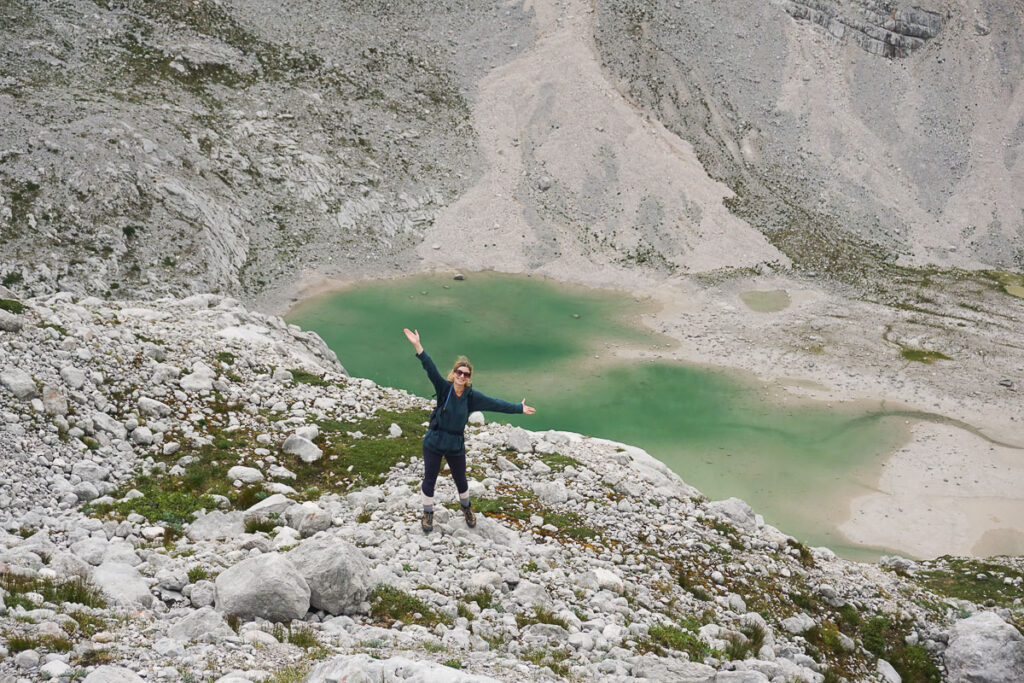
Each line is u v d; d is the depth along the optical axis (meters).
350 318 48.47
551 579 11.73
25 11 59.22
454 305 51.66
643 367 44.66
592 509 15.21
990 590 22.58
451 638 8.91
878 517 31.42
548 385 41.94
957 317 51.34
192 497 12.69
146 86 58.66
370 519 12.46
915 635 14.93
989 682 13.96
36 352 15.09
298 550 9.52
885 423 39.34
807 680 10.80
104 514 11.63
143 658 6.85
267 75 65.69
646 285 56.25
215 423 16.47
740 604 13.62
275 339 23.38
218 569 9.72
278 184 58.69
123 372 16.50
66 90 54.28
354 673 6.51
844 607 15.25
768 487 33.31
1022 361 46.03
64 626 7.10
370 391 21.14
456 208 62.72
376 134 66.00
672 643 10.87
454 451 11.52
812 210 64.50
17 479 11.84
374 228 59.12
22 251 43.12
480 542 12.16
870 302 53.41
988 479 34.41
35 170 47.12
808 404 41.00
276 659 7.36
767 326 50.16
